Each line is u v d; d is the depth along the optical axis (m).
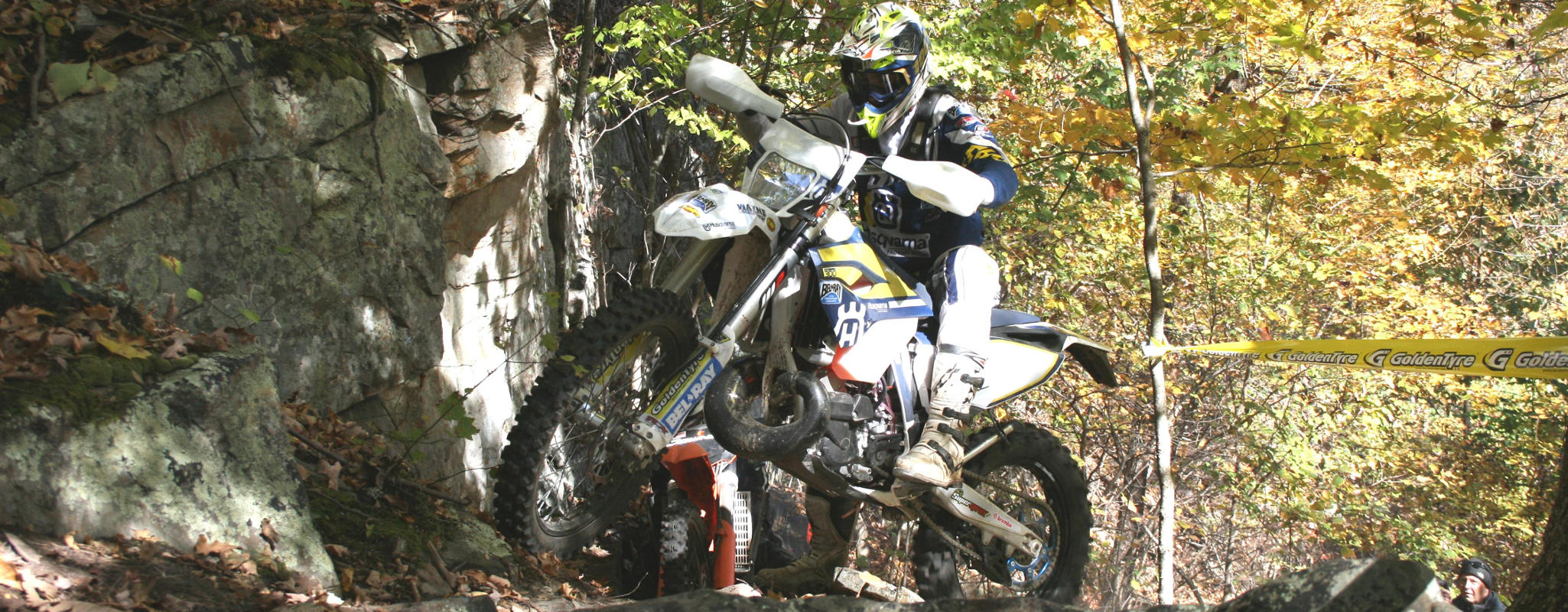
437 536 3.35
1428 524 11.55
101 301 2.87
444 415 3.64
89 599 2.05
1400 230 10.09
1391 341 2.42
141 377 2.60
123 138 3.31
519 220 5.46
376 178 4.20
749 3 7.39
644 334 3.36
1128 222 8.76
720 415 3.17
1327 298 10.84
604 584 4.48
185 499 2.48
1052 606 1.97
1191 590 10.55
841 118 3.71
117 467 2.38
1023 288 9.29
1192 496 10.70
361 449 3.74
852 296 3.29
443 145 4.83
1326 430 11.05
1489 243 13.34
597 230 7.76
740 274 3.42
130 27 3.52
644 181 9.10
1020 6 6.79
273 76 3.82
